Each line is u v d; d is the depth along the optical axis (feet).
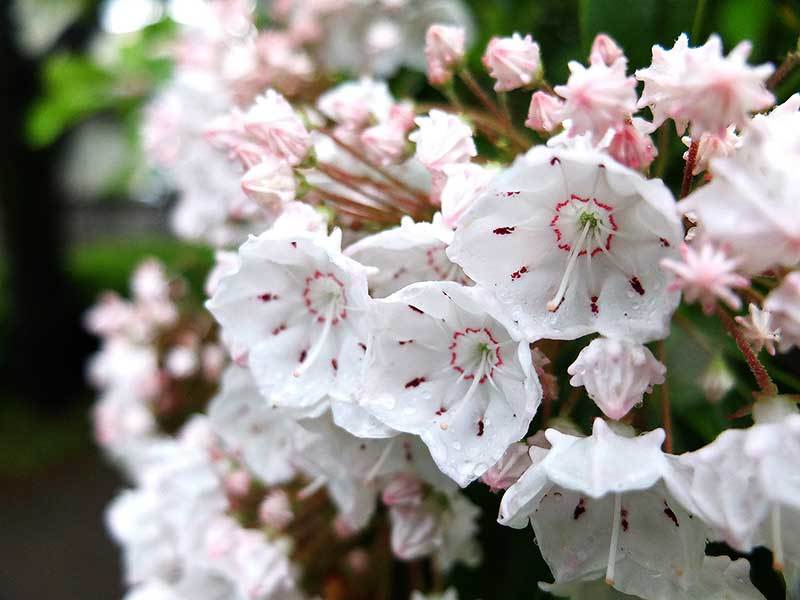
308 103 0.68
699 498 0.47
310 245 0.53
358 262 0.53
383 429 0.52
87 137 2.61
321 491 0.66
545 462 0.49
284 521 0.65
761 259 0.46
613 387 0.50
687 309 0.62
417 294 0.50
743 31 0.68
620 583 0.51
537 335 0.50
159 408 0.87
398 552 0.59
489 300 0.49
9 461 2.07
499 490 0.54
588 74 0.49
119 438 0.92
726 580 0.52
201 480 0.67
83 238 3.56
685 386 0.60
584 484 0.48
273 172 0.56
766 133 0.47
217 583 0.68
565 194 0.50
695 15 0.61
